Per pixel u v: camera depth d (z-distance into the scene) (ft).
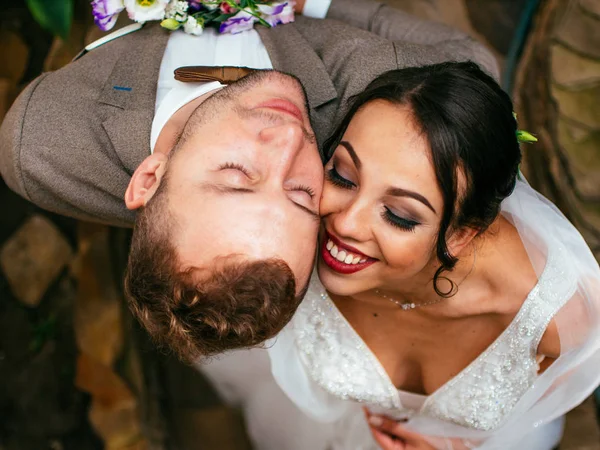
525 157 9.62
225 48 6.32
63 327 9.82
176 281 4.78
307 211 4.95
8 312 9.65
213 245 4.70
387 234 5.06
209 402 10.10
